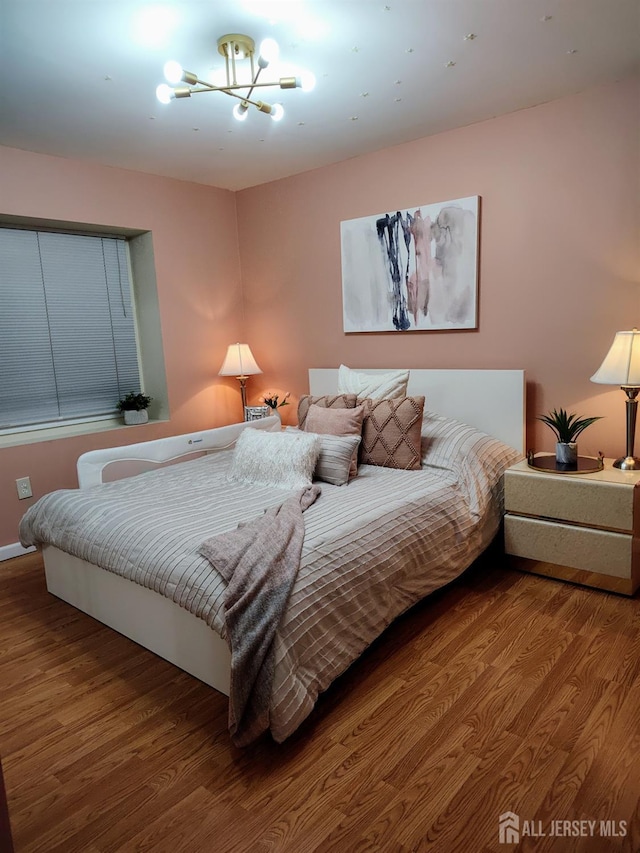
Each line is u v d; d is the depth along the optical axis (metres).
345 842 1.32
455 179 3.13
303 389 4.14
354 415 2.94
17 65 2.20
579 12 1.97
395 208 3.39
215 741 1.68
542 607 2.39
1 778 0.84
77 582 2.51
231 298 4.32
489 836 1.32
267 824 1.38
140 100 2.55
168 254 3.86
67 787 1.52
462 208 3.11
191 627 1.95
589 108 2.65
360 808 1.41
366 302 3.62
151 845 1.33
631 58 2.35
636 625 2.22
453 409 3.27
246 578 1.72
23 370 3.46
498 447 2.97
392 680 1.92
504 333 3.10
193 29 2.01
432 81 2.50
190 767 1.58
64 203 3.29
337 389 3.78
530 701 1.79
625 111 2.56
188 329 4.04
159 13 1.89
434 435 2.98
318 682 1.70
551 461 2.75
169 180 3.81
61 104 2.56
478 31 2.09
